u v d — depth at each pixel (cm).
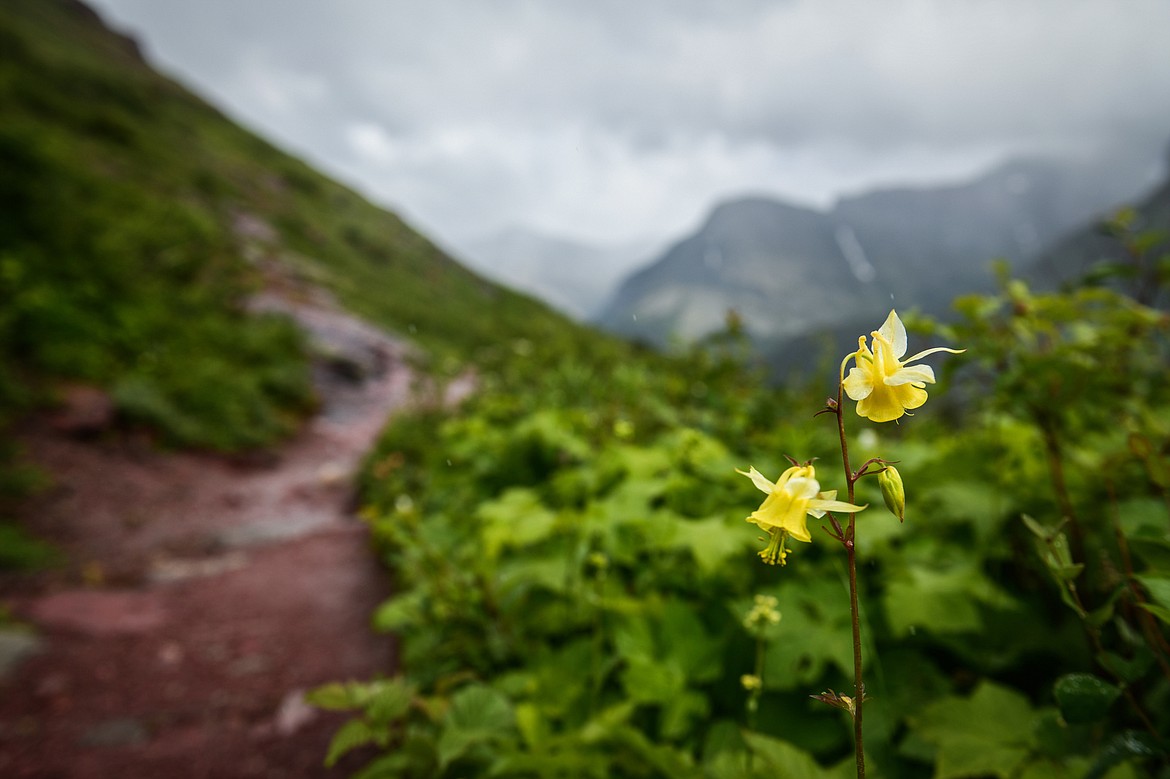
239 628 479
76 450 789
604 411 442
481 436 486
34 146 1456
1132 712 158
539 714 201
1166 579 104
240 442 1038
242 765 318
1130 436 159
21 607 474
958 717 167
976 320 204
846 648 197
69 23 6631
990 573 245
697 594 258
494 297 5225
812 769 153
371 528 662
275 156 5738
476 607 279
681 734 197
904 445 330
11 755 319
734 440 393
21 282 1030
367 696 194
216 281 1684
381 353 1883
